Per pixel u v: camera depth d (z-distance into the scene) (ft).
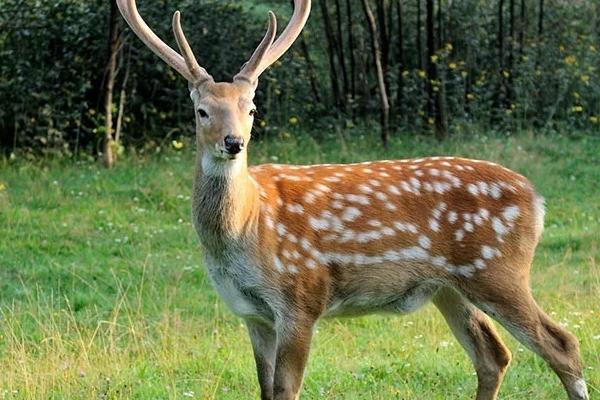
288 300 26.45
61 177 59.31
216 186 25.70
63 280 44.06
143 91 68.23
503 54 74.54
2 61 64.34
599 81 73.92
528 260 27.78
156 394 29.89
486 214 27.53
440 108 69.36
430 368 32.01
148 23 66.69
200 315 39.40
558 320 36.40
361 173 27.91
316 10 79.56
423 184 27.73
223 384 31.19
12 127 64.39
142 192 56.39
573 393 26.89
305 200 26.96
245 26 70.64
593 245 48.80
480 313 28.35
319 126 71.05
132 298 41.63
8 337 35.14
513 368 32.22
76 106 65.00
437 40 73.67
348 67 78.54
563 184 59.88
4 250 47.52
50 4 65.16
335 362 33.06
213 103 25.25
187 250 48.39
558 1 79.20
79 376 30.76
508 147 64.95
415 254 27.27
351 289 27.25
